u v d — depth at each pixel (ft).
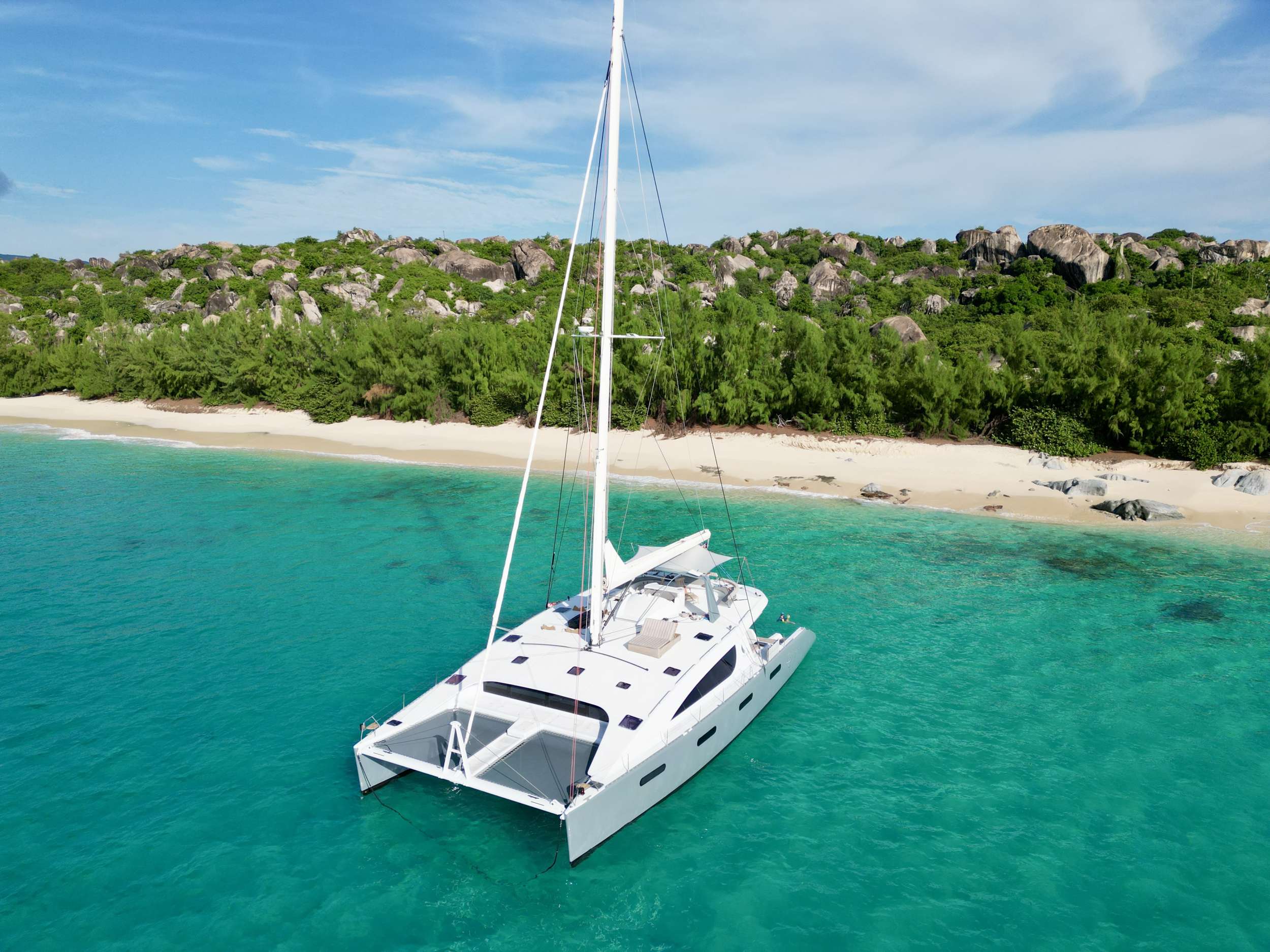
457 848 32.91
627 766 32.07
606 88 35.94
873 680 48.47
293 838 33.30
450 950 27.48
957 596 62.90
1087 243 266.16
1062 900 29.96
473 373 150.92
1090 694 46.70
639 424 135.13
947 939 28.02
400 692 46.16
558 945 27.71
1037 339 125.80
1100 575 68.28
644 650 39.83
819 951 27.45
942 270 301.22
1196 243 356.18
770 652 45.06
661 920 28.94
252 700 45.14
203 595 61.87
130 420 172.86
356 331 167.22
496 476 111.96
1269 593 64.08
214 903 29.45
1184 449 104.78
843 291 275.39
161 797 35.96
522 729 35.40
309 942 27.66
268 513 88.84
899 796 36.65
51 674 48.16
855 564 71.10
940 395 120.67
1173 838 33.71
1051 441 112.88
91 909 29.01
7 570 67.77
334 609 59.00
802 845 33.12
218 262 332.80
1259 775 38.42
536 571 68.28
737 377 129.39
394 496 98.22
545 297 272.51
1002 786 37.42
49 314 301.84
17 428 165.68
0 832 33.19
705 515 88.79
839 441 122.31
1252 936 28.14
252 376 174.91
